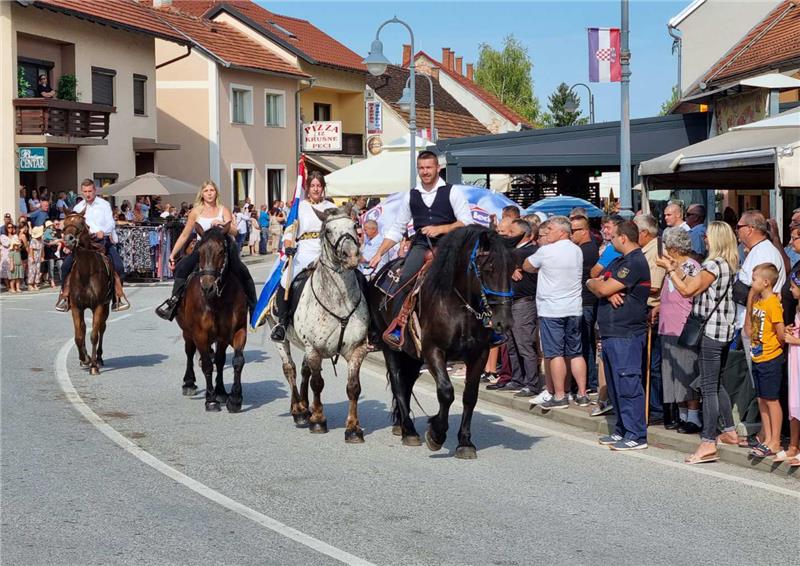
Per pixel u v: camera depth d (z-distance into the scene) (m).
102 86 36.31
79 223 14.14
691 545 6.75
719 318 9.07
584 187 30.09
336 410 11.92
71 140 31.97
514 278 11.58
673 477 8.65
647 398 10.62
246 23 50.66
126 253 30.14
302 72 50.50
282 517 7.36
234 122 46.34
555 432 10.66
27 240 26.75
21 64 32.28
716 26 30.94
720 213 27.30
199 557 6.44
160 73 45.34
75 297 14.30
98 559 6.40
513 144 23.64
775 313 8.81
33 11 31.97
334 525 7.16
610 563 6.37
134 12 38.66
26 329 18.98
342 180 21.95
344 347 10.14
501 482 8.44
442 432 9.28
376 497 7.93
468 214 9.89
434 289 9.12
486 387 12.91
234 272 11.66
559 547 6.69
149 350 16.66
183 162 45.41
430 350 9.19
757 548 6.69
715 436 9.20
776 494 8.09
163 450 9.61
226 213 11.99
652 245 11.01
